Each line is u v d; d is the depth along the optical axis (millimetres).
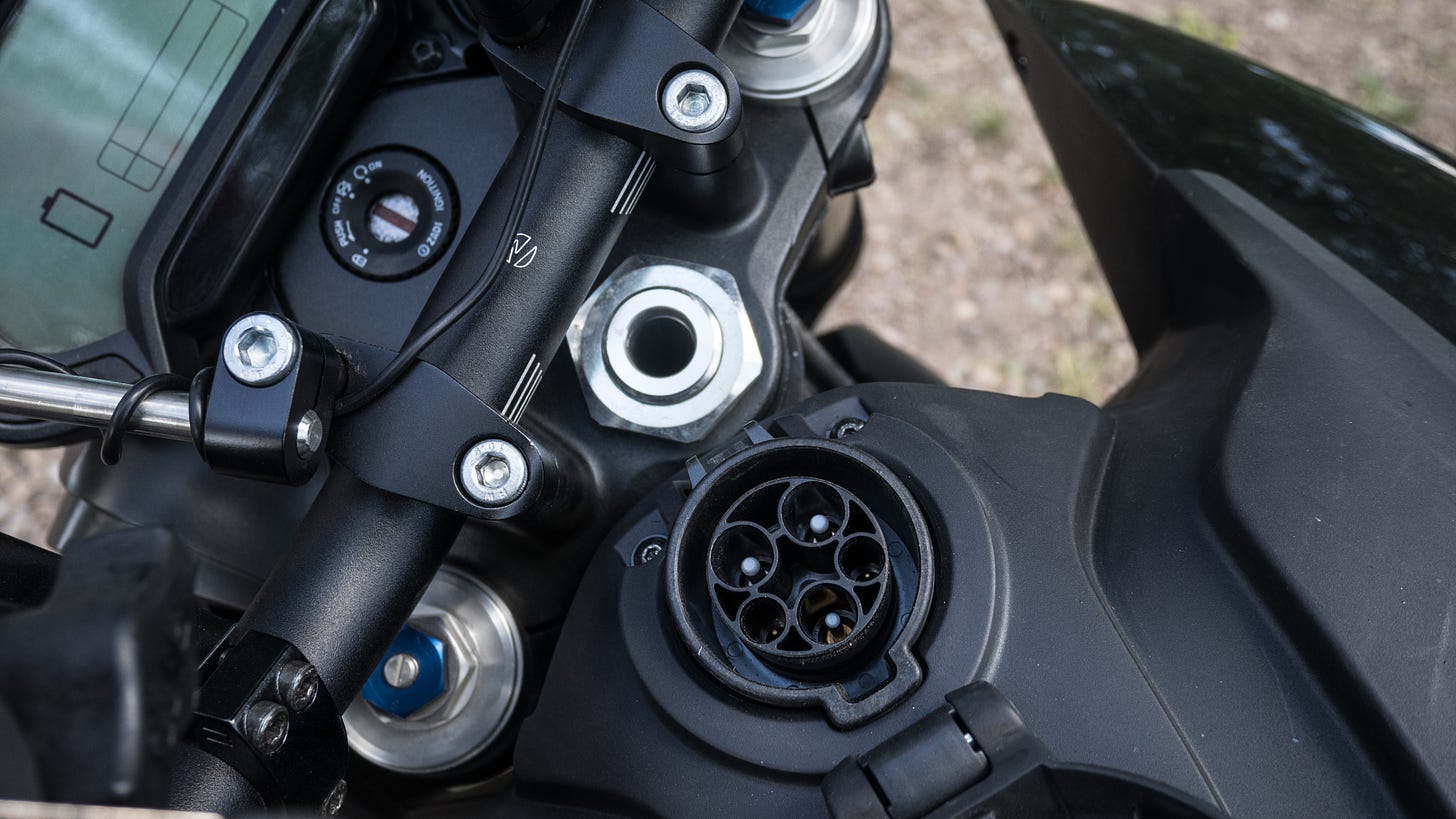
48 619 319
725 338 464
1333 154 523
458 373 406
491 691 451
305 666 395
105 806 317
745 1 472
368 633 405
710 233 478
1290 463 422
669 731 412
